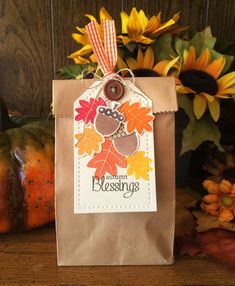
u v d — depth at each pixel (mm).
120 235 339
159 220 338
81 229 338
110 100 318
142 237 340
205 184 455
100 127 318
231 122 580
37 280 327
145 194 321
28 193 395
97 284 322
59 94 319
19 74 581
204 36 456
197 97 419
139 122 320
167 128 326
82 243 341
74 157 321
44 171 401
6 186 386
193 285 322
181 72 434
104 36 327
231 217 423
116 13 559
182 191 499
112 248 342
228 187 437
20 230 408
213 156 540
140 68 433
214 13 564
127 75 405
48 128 439
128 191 321
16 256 365
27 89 587
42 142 411
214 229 410
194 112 416
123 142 320
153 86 321
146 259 345
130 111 319
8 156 391
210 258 360
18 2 550
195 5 560
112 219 335
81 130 319
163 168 332
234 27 570
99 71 385
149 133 321
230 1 560
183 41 449
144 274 335
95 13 559
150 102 320
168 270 342
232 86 429
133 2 556
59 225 337
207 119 445
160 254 344
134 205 322
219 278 332
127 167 321
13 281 325
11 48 568
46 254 369
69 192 331
